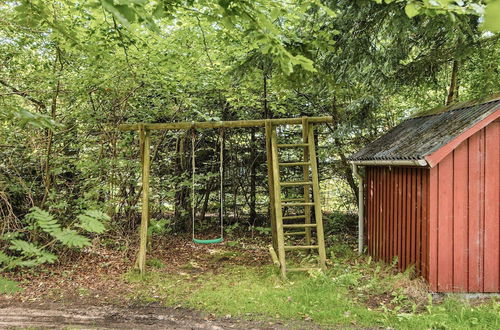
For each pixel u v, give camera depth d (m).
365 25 6.66
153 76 7.52
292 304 5.24
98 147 8.72
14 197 7.61
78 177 8.30
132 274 6.63
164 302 5.46
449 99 9.05
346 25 6.72
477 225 5.61
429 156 5.34
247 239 10.09
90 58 5.15
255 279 6.50
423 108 10.39
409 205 6.21
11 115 2.51
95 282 6.30
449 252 5.57
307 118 7.06
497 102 5.39
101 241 8.14
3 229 6.55
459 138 5.34
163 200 10.34
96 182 8.20
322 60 7.46
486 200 5.61
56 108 8.09
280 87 7.74
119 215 8.80
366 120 8.53
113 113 8.35
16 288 2.37
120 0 1.73
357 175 8.16
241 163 11.02
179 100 8.98
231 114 10.46
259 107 9.93
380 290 5.61
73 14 6.10
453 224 5.57
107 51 5.58
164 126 7.01
